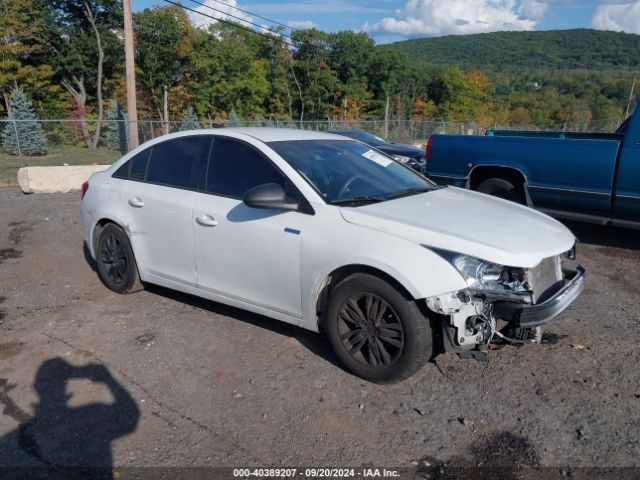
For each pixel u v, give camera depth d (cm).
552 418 324
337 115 6000
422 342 335
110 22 4088
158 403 341
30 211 898
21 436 309
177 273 464
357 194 401
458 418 325
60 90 4088
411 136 3428
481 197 456
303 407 336
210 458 291
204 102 4519
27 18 3309
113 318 467
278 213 391
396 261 332
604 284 566
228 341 422
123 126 2097
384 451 297
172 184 466
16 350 409
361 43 6138
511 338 352
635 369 380
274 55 5666
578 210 699
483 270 323
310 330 409
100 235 527
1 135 2145
